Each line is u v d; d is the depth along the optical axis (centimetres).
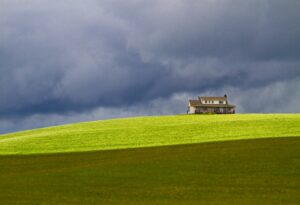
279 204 2753
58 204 2884
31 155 5466
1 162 4975
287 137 5678
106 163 4484
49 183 3597
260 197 2945
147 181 3544
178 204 2825
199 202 2862
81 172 4034
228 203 2812
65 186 3459
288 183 3319
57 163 4719
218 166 4006
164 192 3169
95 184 3500
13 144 6438
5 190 3356
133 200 2966
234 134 6388
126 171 3975
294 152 4462
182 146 5484
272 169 3794
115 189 3309
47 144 6294
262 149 4738
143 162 4391
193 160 4334
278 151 4559
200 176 3650
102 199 3012
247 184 3328
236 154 4528
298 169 3759
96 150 5603
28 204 2891
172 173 3803
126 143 6072
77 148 5862
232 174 3675
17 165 4722
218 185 3331
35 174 4072
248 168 3869
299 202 2795
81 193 3206
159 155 4797
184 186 3331
